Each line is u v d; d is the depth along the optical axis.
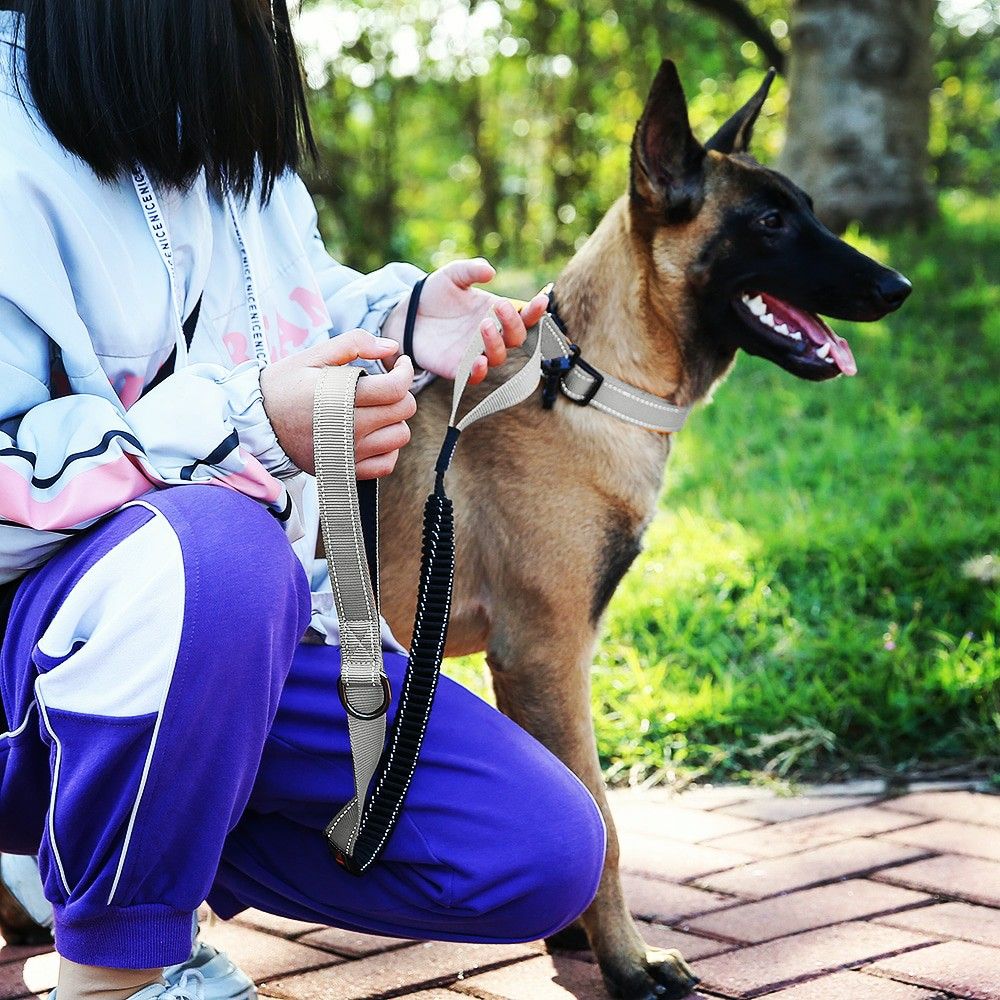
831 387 6.24
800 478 5.15
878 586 4.15
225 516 1.41
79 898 1.37
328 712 1.58
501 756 1.57
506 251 21.45
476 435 2.37
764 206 2.60
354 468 1.47
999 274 7.78
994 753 3.31
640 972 2.08
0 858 2.27
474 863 1.51
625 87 19.73
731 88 20.59
